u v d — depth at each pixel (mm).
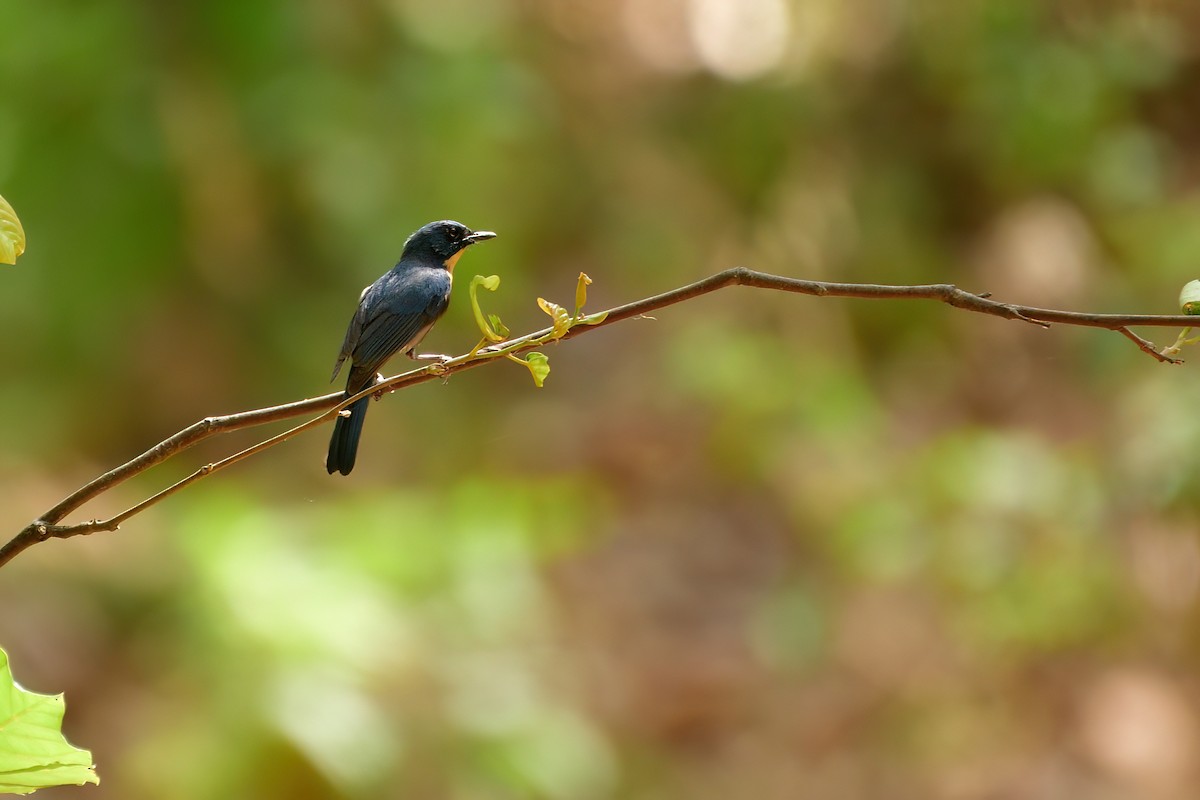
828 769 11008
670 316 16750
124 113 13641
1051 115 17531
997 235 17266
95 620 9984
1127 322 3275
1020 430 14820
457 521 11883
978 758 10984
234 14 13945
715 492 14438
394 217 14883
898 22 18359
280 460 13703
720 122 18781
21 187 13445
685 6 20828
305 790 8719
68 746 2617
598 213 17641
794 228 17453
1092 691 11445
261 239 14312
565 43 19969
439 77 15734
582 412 15492
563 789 9711
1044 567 12492
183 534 10695
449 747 9445
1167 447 12562
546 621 11508
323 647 9469
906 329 16531
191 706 9164
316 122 14430
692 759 11039
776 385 15367
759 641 12391
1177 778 10672
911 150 17984
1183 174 17500
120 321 13680
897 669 11930
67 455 13016
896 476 14070
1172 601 12148
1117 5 18469
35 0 13523
